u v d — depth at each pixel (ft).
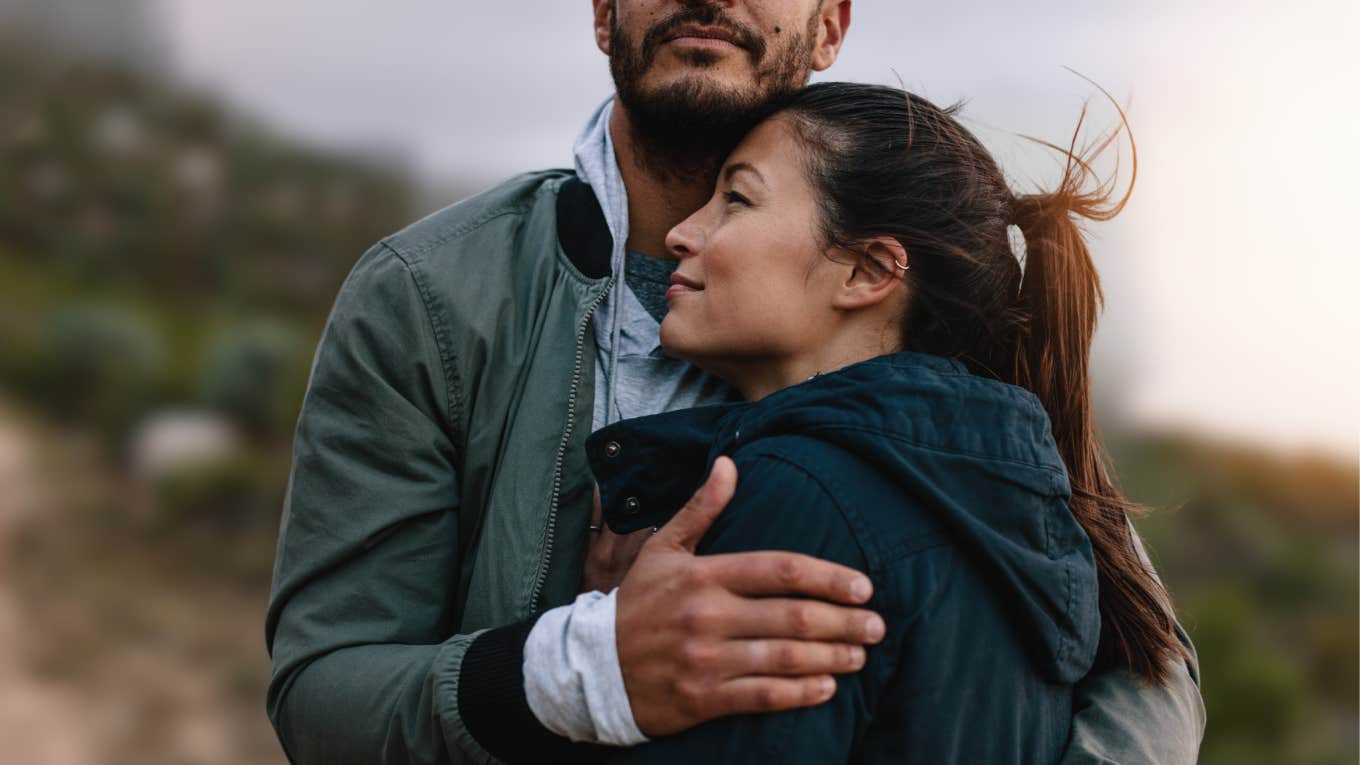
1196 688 5.43
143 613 36.65
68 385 55.57
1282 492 63.16
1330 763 32.81
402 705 4.47
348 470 4.92
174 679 33.17
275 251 88.74
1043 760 4.35
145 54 107.96
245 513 43.70
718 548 4.06
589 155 5.48
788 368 4.83
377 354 4.98
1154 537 52.90
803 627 3.78
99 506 43.91
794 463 4.07
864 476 4.06
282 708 4.89
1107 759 4.48
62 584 37.83
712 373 5.35
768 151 4.85
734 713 3.82
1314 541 54.60
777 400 4.37
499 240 5.33
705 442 4.57
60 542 40.75
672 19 4.94
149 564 40.27
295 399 56.44
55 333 58.03
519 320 5.20
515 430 4.99
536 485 4.92
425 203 102.94
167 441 48.88
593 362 5.15
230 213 90.94
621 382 5.30
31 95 95.71
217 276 84.94
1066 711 4.62
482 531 4.97
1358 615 47.26
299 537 4.97
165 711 31.24
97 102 98.43
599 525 5.04
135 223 86.22
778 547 3.96
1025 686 4.22
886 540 3.95
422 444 4.94
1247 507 58.59
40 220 85.30
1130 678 5.06
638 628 3.93
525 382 5.08
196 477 44.09
